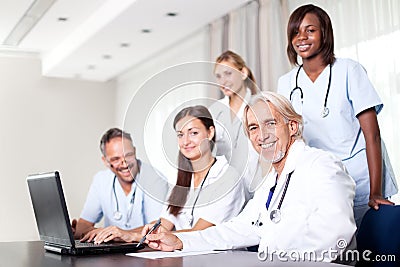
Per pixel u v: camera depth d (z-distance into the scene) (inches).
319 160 75.3
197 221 84.2
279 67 152.2
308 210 73.0
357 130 96.0
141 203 130.3
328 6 141.8
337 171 74.5
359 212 88.6
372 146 92.5
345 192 73.1
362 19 132.8
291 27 98.3
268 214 77.2
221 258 66.8
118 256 70.8
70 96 242.7
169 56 213.6
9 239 228.5
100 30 171.6
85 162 242.8
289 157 76.9
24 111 235.3
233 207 83.7
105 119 248.1
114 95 251.0
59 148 239.5
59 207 73.7
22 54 234.2
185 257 68.5
